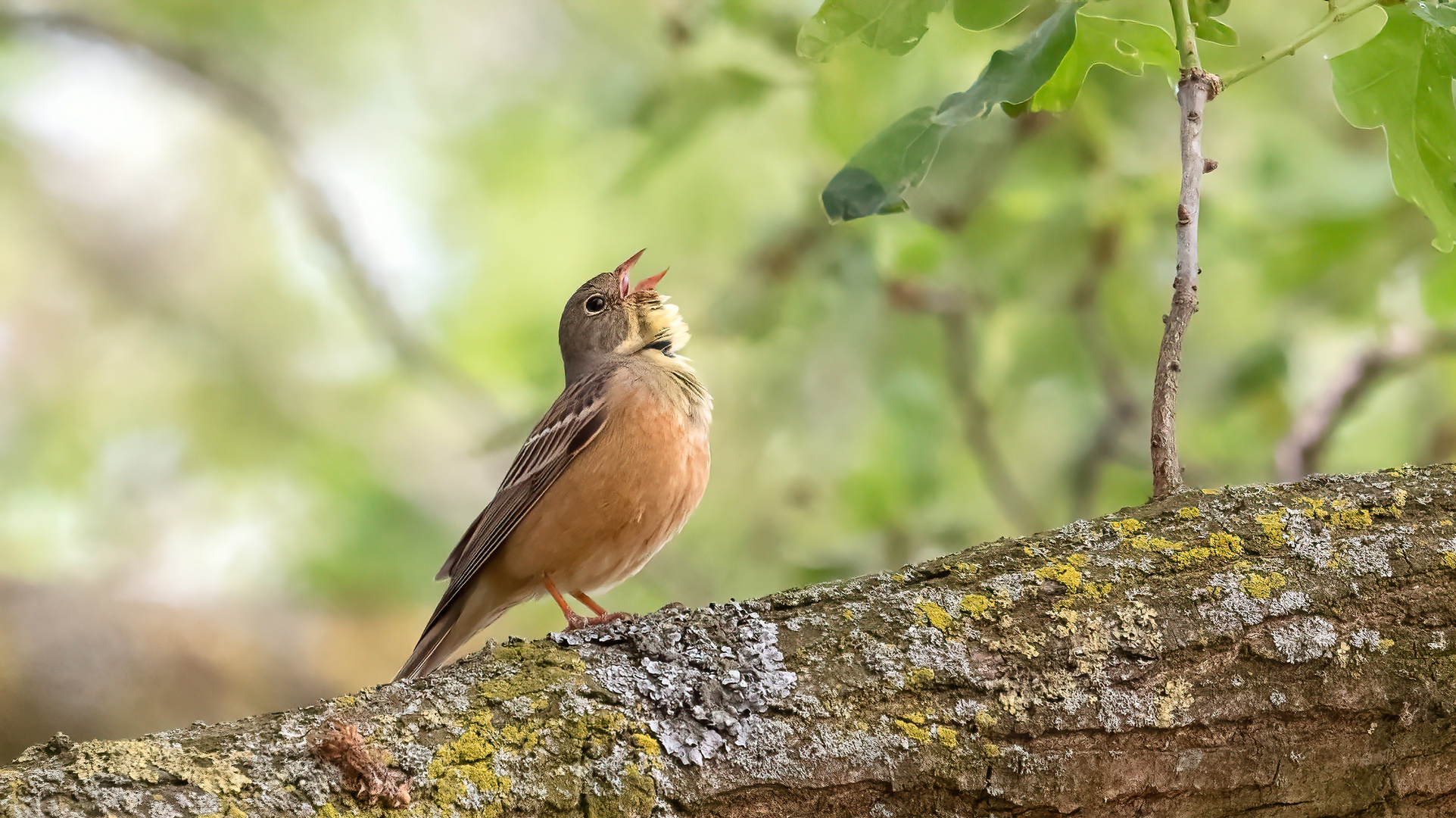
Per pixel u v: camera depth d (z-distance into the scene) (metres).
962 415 11.82
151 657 11.48
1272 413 11.75
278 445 15.35
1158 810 4.55
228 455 15.24
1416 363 11.32
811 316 11.82
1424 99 5.90
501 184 14.64
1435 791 4.70
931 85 10.84
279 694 12.10
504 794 4.00
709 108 11.02
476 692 4.25
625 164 12.36
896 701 4.44
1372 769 4.65
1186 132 5.53
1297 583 4.77
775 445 12.13
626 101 12.91
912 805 4.36
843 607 4.73
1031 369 12.07
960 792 4.38
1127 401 11.55
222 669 11.88
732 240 12.85
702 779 4.19
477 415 14.90
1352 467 12.62
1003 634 4.62
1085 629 4.63
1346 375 11.34
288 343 15.98
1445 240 6.10
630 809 4.08
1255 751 4.58
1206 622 4.67
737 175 12.50
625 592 12.66
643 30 13.14
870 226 11.59
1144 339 11.79
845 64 10.59
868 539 11.60
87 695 11.00
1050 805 4.44
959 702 4.46
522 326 14.01
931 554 11.46
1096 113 11.08
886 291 11.62
